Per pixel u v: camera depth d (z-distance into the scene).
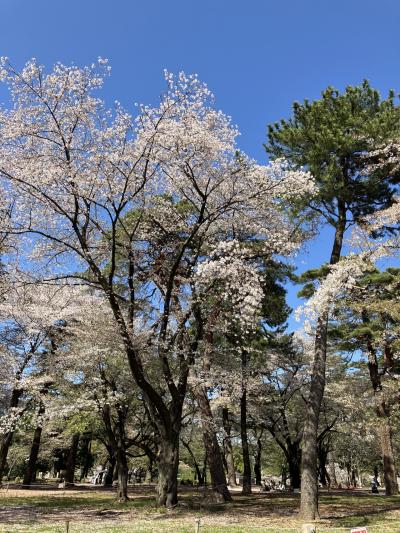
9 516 12.38
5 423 13.84
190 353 14.17
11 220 11.77
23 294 13.12
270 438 37.62
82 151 11.74
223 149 12.45
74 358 16.02
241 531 9.38
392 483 21.05
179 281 14.90
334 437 32.41
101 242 13.83
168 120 11.95
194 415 18.00
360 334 19.33
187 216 15.25
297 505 14.41
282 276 17.67
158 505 13.54
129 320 13.67
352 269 12.04
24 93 11.21
